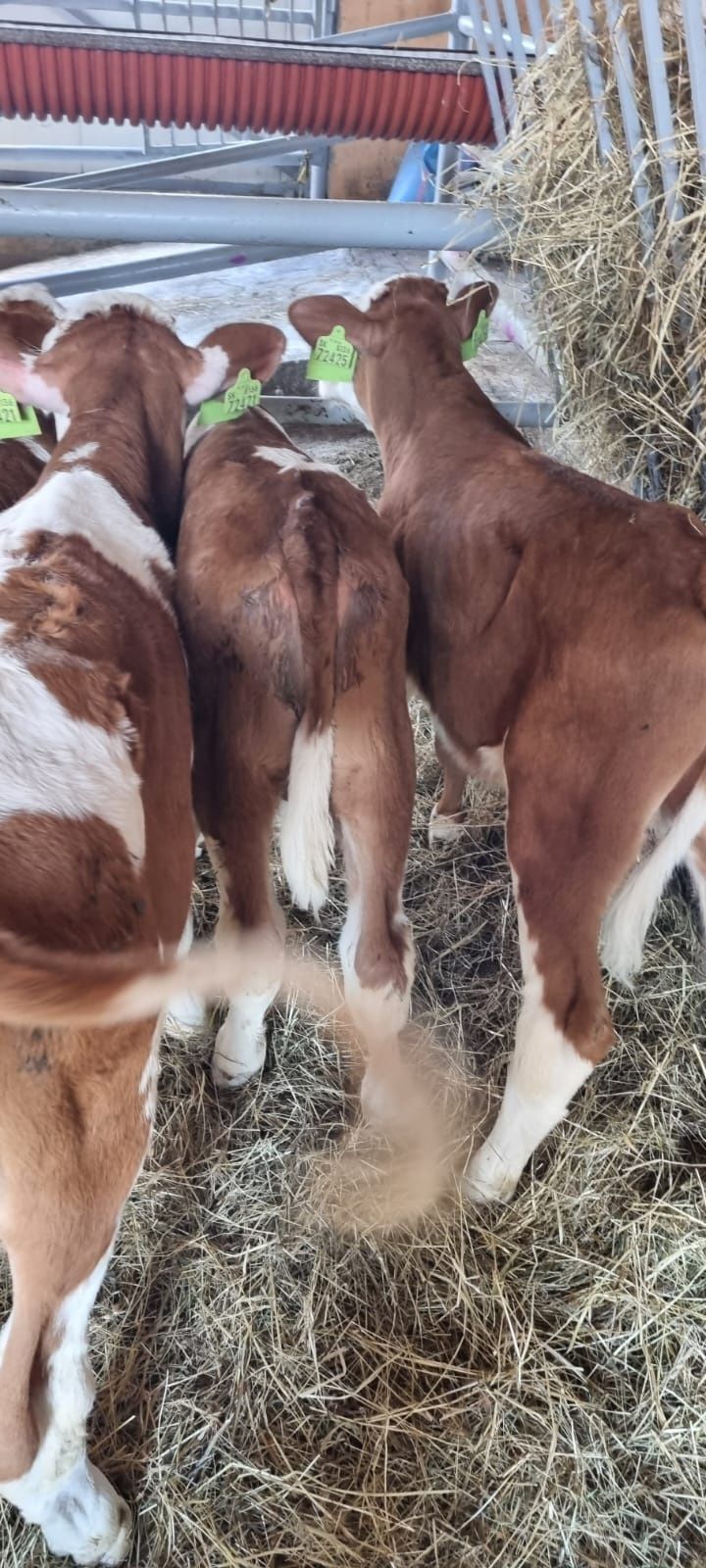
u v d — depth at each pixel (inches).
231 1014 92.3
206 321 226.2
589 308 118.9
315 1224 86.4
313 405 196.4
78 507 83.0
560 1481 73.9
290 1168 90.6
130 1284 82.7
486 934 112.0
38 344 107.3
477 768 97.3
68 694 63.9
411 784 86.1
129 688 68.3
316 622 73.5
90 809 59.2
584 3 109.2
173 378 98.1
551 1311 82.7
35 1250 56.7
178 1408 76.1
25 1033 52.1
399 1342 80.4
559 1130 92.7
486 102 157.6
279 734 81.6
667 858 81.1
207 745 83.7
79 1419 61.4
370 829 85.8
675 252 105.6
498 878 118.0
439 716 97.6
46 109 147.8
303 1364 78.7
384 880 86.4
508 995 105.3
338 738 82.4
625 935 83.5
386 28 202.4
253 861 86.1
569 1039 79.5
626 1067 97.5
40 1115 54.1
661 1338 80.6
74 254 279.1
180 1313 81.3
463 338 116.6
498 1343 80.7
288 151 193.6
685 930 107.7
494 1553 71.0
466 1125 94.7
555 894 81.0
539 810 82.0
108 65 143.1
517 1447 75.3
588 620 79.0
